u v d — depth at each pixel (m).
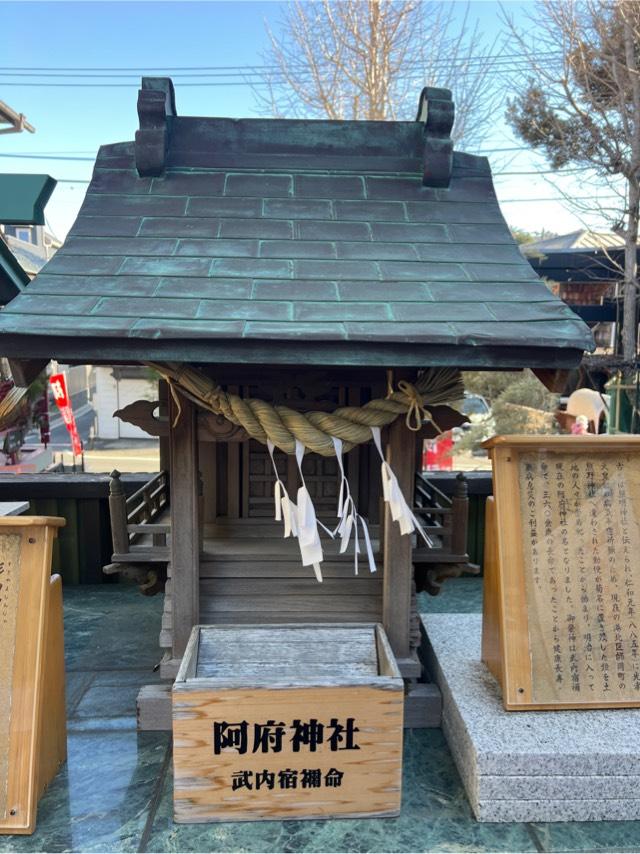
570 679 2.14
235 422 2.14
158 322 1.69
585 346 1.71
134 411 2.35
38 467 7.16
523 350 1.74
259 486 2.76
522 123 8.95
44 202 3.01
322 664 2.28
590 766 1.94
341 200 2.47
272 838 1.87
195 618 2.36
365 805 1.96
